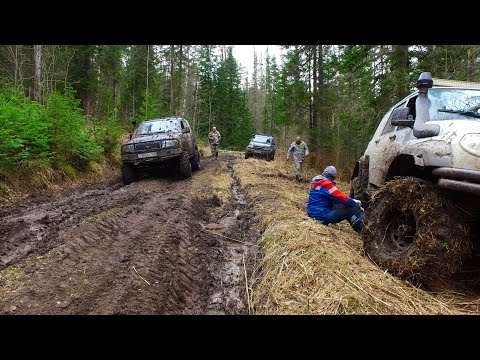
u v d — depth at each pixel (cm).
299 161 1289
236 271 441
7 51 1873
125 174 1018
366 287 323
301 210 699
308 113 2030
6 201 705
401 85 1018
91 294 340
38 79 1348
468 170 304
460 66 1038
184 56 3528
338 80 1639
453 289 337
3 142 731
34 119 859
